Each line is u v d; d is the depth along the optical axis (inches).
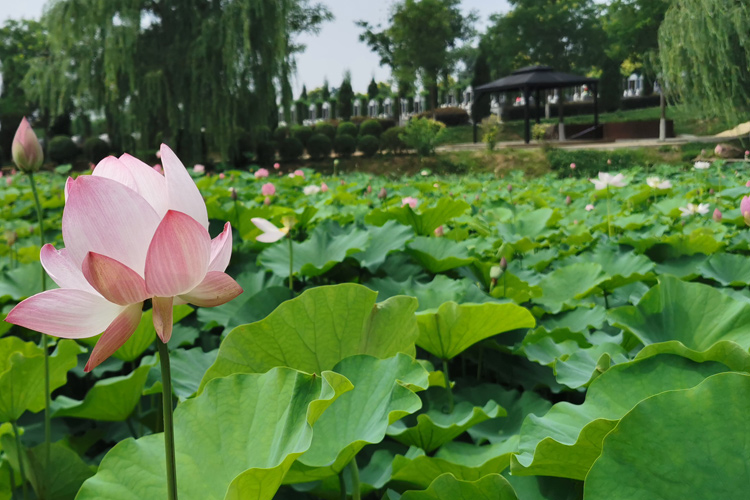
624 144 1096.8
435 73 1579.7
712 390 34.2
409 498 45.4
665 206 219.1
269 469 36.1
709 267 121.1
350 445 47.1
